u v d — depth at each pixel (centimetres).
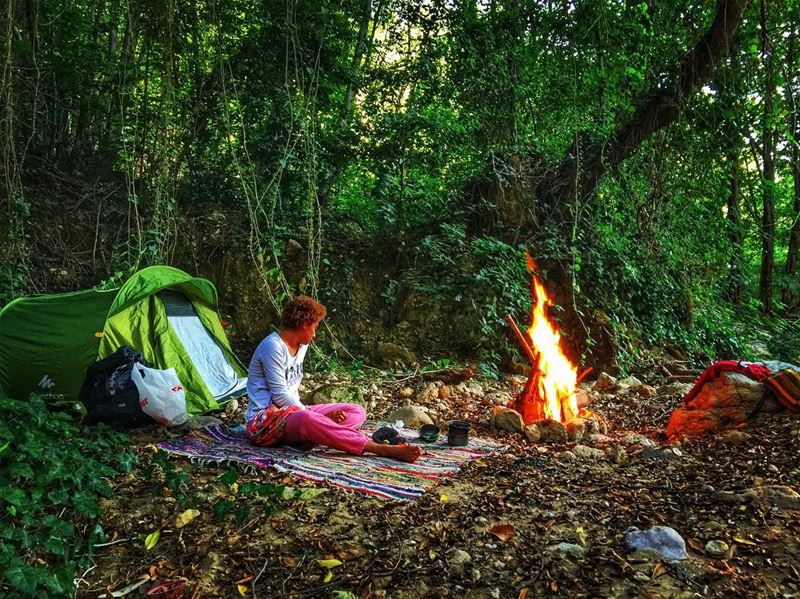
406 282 800
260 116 800
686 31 786
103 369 423
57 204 739
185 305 587
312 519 273
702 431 417
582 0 764
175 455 359
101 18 848
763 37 709
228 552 248
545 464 351
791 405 397
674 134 819
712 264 882
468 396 594
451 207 852
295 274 779
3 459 284
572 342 759
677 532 249
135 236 675
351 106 881
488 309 751
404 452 355
